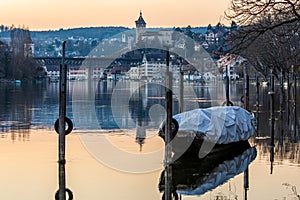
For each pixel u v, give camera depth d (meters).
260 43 57.25
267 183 18.89
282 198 16.83
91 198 17.33
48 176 20.25
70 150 25.95
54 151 25.64
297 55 57.25
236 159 23.73
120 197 17.42
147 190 18.34
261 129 33.56
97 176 20.34
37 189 18.34
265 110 47.28
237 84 107.81
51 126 36.56
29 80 149.12
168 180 18.36
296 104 50.94
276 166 21.89
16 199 17.11
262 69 80.94
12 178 19.89
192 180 19.67
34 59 160.12
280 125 35.69
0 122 39.31
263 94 72.62
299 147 26.81
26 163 22.66
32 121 40.06
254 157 24.08
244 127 27.22
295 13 22.19
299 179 19.41
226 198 17.00
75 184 19.09
